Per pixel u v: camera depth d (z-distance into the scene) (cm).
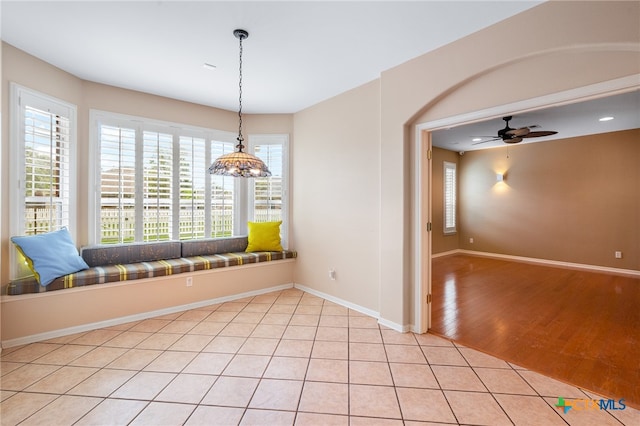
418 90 273
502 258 660
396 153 293
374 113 324
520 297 395
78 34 239
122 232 348
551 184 593
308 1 198
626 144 511
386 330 295
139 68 298
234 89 351
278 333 286
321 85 340
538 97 209
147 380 209
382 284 309
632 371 222
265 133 440
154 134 368
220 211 423
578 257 562
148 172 365
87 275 283
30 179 274
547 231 599
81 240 325
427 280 295
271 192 440
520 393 197
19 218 265
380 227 311
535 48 203
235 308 352
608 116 418
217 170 245
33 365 226
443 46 254
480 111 238
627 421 172
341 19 218
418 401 189
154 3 201
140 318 315
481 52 230
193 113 398
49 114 287
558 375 218
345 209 360
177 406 183
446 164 695
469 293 412
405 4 201
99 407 181
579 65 192
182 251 379
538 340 273
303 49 261
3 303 248
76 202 316
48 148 288
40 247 264
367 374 218
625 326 302
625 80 177
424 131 285
